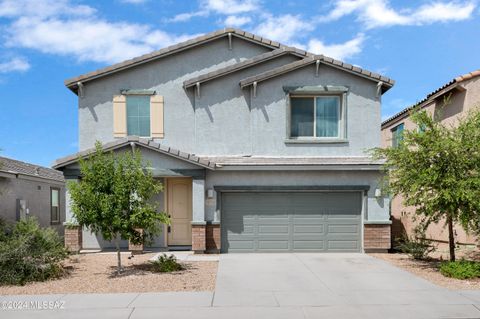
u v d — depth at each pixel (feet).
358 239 47.21
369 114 48.96
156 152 45.37
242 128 49.78
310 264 39.24
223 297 27.22
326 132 49.39
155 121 51.31
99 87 51.67
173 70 52.49
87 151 45.01
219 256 44.09
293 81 48.88
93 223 33.58
